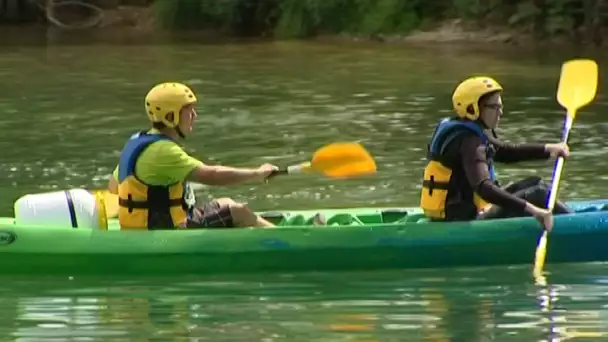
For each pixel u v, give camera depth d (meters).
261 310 19.34
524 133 38.53
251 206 28.00
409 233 21.50
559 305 19.48
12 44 74.00
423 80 53.81
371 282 20.91
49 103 47.31
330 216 23.31
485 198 20.95
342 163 21.70
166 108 20.66
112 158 34.56
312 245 21.23
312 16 78.69
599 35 70.81
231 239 21.11
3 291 20.30
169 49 71.19
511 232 21.59
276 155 34.97
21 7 87.94
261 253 21.14
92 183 30.83
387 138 37.75
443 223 21.58
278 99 48.22
